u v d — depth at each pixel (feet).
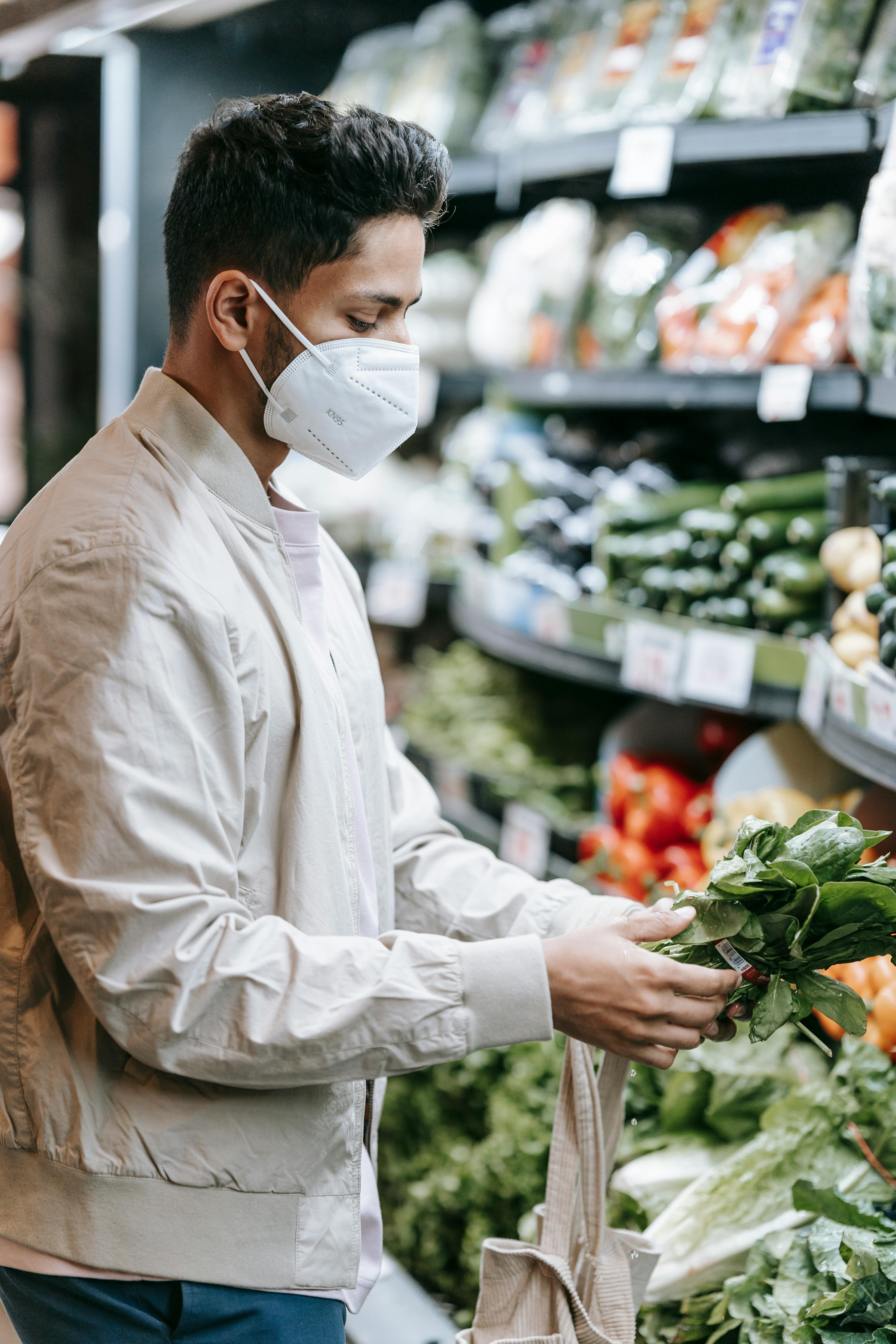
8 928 4.19
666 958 3.83
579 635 9.18
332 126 3.86
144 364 11.11
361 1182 4.38
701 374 8.30
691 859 8.84
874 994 6.07
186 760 3.72
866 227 6.52
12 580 3.93
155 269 10.95
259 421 4.28
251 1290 3.97
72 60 10.25
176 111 10.69
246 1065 3.65
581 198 10.94
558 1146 4.54
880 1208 5.41
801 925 4.03
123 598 3.70
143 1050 3.64
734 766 8.51
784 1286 4.99
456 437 13.15
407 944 3.84
